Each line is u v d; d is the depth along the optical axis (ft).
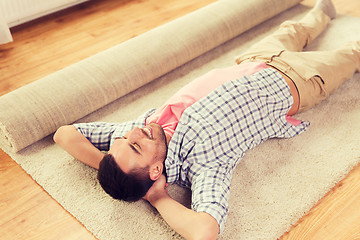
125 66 5.70
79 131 4.56
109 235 4.01
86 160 4.45
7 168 4.77
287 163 4.75
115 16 8.06
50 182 4.56
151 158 3.87
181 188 4.52
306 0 8.31
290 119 5.12
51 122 5.01
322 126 5.25
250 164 4.75
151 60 5.90
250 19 7.04
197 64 6.54
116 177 3.75
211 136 4.09
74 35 7.41
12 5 7.20
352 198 4.35
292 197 4.34
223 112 4.21
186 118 4.21
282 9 7.57
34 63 6.63
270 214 4.16
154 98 5.85
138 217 4.19
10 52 6.89
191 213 3.76
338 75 5.24
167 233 4.04
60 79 5.39
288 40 5.85
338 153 4.84
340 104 5.61
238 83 4.49
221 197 3.78
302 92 4.92
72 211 4.25
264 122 4.51
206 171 4.02
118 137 4.15
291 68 5.00
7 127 4.73
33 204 4.36
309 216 4.18
